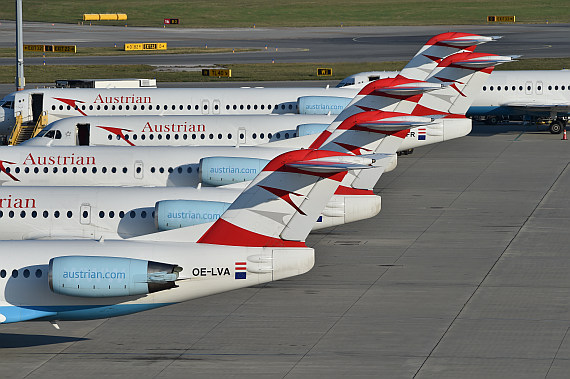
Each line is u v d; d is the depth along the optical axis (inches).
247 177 5128.0
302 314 3895.2
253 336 3634.4
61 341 3595.0
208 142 6299.2
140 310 3348.9
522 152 7765.8
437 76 6033.5
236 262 3294.8
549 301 4033.0
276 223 3277.6
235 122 6323.8
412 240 5113.2
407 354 3417.8
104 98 7273.6
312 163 3085.6
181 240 3366.1
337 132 3878.0
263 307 3998.5
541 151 7795.3
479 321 3777.1
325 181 3206.2
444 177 6820.9
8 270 3324.3
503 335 3609.7
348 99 7170.3
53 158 5236.2
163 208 4279.0
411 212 5777.6
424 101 6092.5
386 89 4360.2
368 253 4854.8
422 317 3836.1
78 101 7303.2
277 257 3292.3
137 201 4387.3
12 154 5246.1
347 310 3939.5
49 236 4320.9
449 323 3754.9
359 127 3860.7
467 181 6673.2
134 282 3235.7
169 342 3577.8
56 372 3277.6
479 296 4109.3
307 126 6171.3
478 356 3388.3
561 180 6653.5
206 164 5128.0
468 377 3193.9
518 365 3299.7
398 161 7455.7
